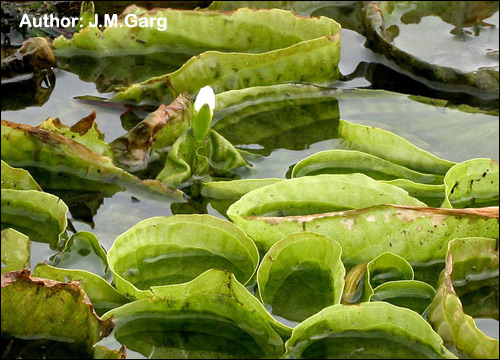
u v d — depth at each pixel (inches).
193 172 61.0
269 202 58.6
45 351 55.2
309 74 65.2
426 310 56.3
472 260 57.9
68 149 60.5
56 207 58.8
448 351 54.9
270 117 64.2
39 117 63.1
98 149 60.9
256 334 55.8
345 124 62.4
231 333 55.8
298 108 64.6
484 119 64.7
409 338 55.4
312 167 61.1
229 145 61.4
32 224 59.1
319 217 57.2
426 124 64.1
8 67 65.0
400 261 57.1
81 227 58.9
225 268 57.5
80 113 63.4
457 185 60.2
